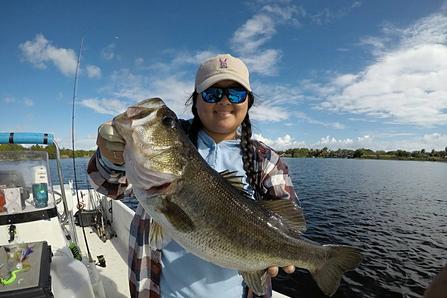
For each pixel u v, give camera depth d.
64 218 1.32
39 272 0.74
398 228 4.70
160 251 0.72
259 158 0.78
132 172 0.62
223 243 0.69
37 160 1.29
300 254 0.78
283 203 0.78
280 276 2.71
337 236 4.21
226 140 0.79
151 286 0.72
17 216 1.12
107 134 0.61
